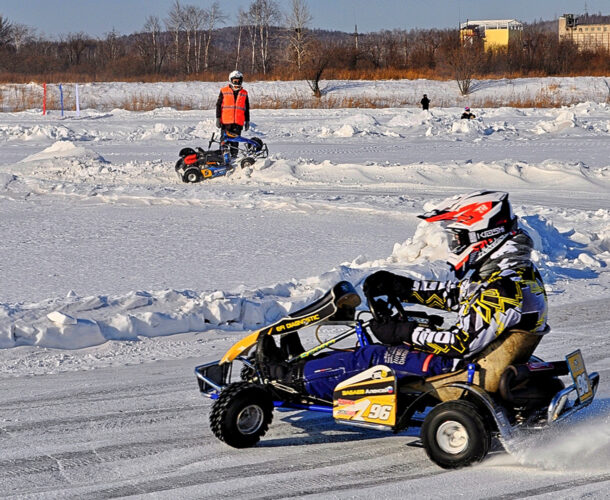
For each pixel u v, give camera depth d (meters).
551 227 12.74
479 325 4.65
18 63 86.69
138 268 11.34
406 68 70.12
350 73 66.06
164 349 7.58
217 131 35.44
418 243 10.97
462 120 34.78
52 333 7.54
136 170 22.75
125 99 59.31
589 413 5.64
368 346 5.12
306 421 5.72
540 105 51.44
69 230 14.75
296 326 5.23
